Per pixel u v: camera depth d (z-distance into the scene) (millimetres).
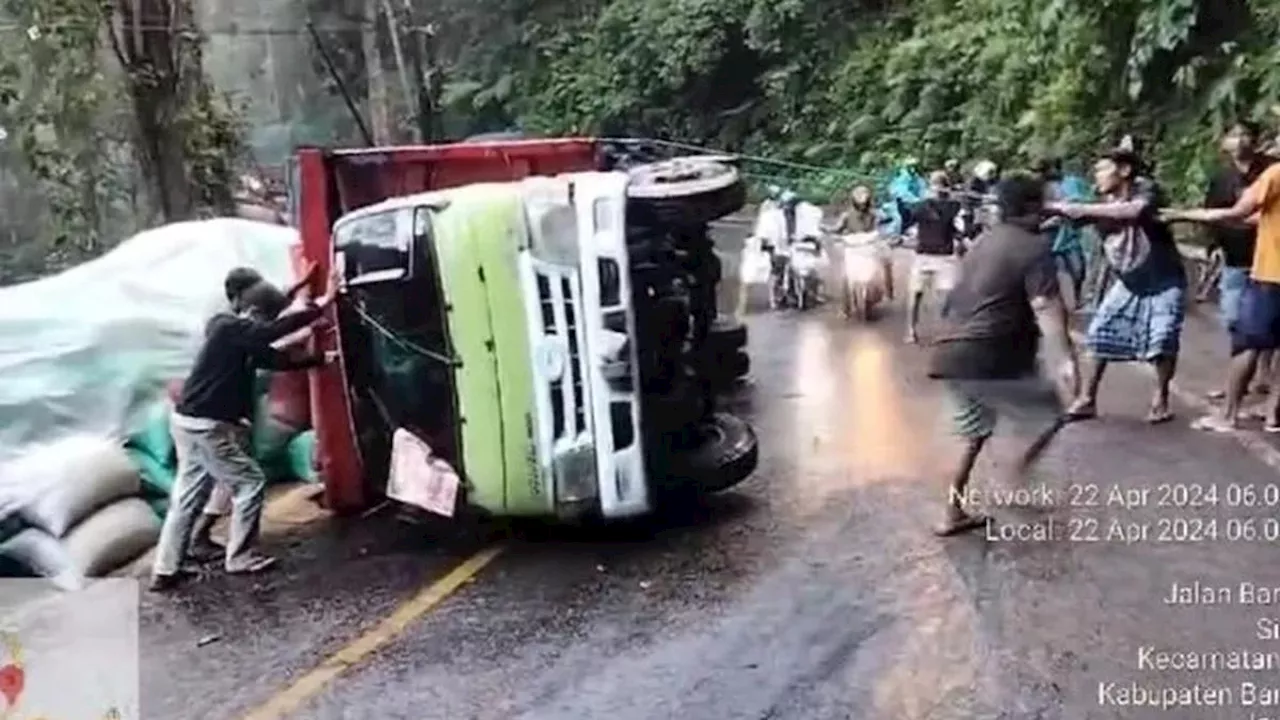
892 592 6395
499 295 7270
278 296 7383
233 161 17547
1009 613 6027
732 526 7566
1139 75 15680
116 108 16016
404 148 8969
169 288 8961
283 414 8945
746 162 25906
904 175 17016
